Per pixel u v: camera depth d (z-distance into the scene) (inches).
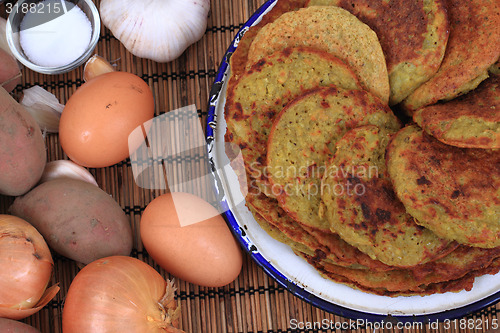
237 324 20.7
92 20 21.0
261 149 18.7
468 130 17.5
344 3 19.0
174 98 21.4
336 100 18.4
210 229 19.5
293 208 18.5
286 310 20.8
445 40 18.2
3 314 18.4
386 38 18.8
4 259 18.1
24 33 20.9
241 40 19.8
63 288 20.4
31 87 21.3
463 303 19.7
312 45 18.8
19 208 19.4
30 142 19.0
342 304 19.9
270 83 18.6
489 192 17.7
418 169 17.8
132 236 20.3
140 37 20.5
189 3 20.4
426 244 18.2
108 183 21.0
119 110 19.4
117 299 18.4
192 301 20.7
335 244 18.8
